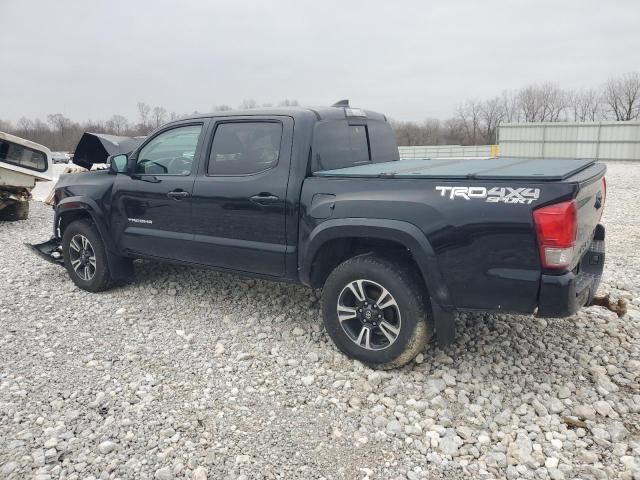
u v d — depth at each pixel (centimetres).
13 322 464
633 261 611
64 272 616
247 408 324
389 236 336
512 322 433
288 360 383
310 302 488
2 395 340
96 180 525
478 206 308
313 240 368
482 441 289
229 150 427
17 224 1013
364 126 472
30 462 275
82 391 345
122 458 278
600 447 281
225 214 424
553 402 321
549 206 289
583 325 425
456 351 387
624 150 3098
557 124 3275
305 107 418
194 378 361
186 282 555
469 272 315
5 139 940
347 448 286
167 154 474
